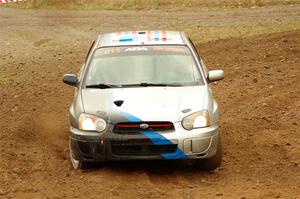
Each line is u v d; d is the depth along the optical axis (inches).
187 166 530.6
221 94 792.3
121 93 513.3
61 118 718.5
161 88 521.7
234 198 435.5
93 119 490.3
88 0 2182.6
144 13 1856.5
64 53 1205.1
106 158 486.9
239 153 558.6
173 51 562.3
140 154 482.0
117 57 558.3
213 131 490.9
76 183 483.5
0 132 650.2
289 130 621.9
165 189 469.7
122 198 444.8
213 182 486.9
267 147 571.2
